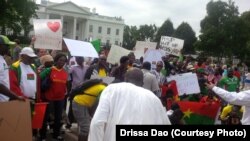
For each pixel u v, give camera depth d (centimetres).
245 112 562
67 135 920
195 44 7975
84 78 1028
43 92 821
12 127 487
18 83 709
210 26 7875
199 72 1271
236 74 1934
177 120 696
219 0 8312
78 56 1060
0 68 606
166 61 1584
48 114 823
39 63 1066
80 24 10744
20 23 6481
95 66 1165
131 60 1076
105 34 11500
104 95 386
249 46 7631
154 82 927
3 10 6119
